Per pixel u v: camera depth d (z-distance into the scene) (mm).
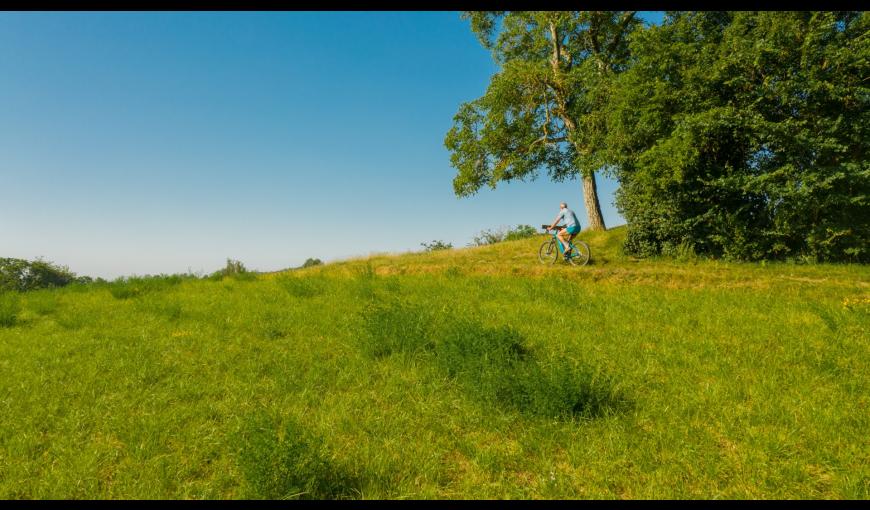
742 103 12688
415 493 3432
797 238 13344
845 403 4660
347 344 7289
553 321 8305
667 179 13250
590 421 4410
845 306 8305
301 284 12898
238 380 5816
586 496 3373
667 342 6875
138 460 3959
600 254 16562
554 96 21875
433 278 13844
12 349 7434
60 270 62281
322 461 3461
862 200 12203
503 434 4340
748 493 3350
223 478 3674
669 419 4496
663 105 13742
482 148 23141
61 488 3545
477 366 5492
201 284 15680
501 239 29281
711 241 14344
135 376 5984
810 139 11953
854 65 11531
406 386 5559
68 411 4996
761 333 7113
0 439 4391
